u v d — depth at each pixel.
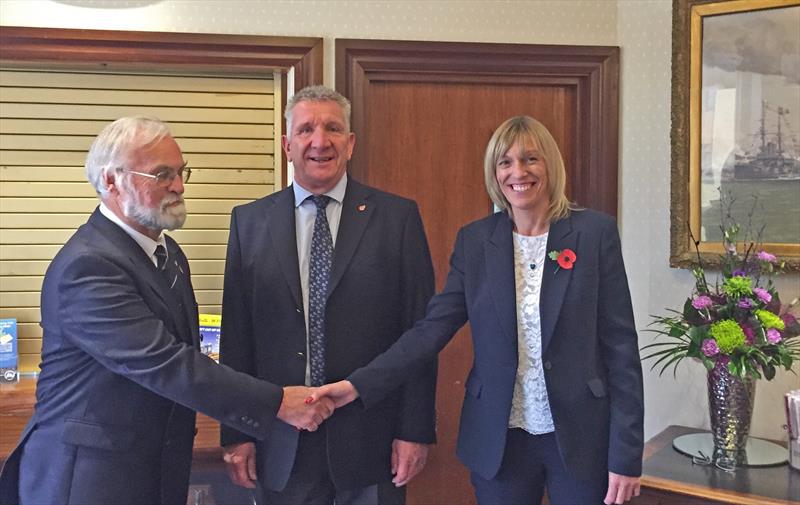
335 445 2.10
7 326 2.79
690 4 2.81
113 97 2.88
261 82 2.96
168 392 1.79
